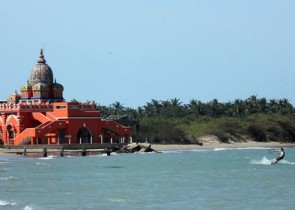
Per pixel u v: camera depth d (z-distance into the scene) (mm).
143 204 152125
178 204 151750
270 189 181375
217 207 146625
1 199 161625
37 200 159375
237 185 193750
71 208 145500
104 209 144250
